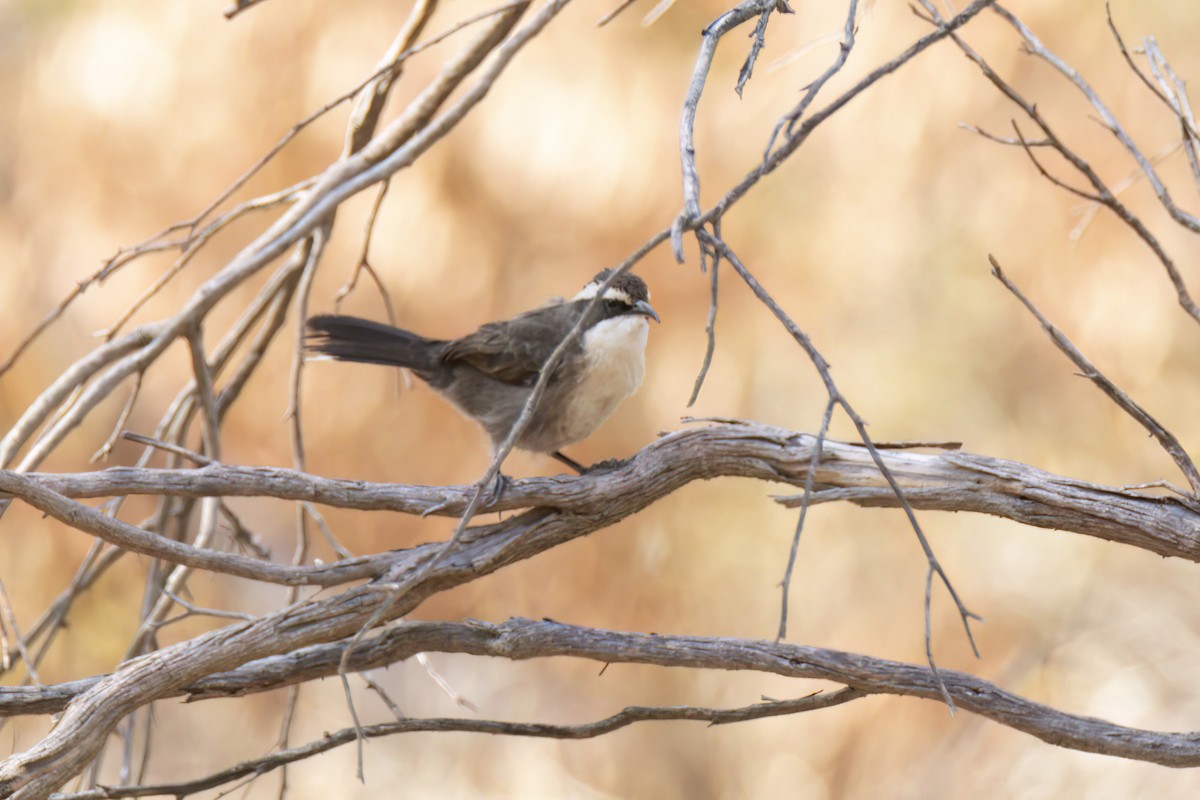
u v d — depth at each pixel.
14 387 13.02
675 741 16.08
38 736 14.19
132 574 14.48
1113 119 6.20
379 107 8.30
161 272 12.41
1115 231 12.45
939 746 14.21
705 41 5.08
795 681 15.41
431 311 12.05
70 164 12.44
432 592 6.36
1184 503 6.22
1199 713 13.98
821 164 13.04
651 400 12.56
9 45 14.20
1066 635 14.57
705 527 14.26
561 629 6.43
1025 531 14.95
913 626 14.40
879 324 13.97
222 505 8.63
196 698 6.44
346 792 16.72
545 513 6.54
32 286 12.81
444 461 12.50
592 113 12.12
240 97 12.09
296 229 6.14
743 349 12.83
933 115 12.48
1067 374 14.03
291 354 12.50
